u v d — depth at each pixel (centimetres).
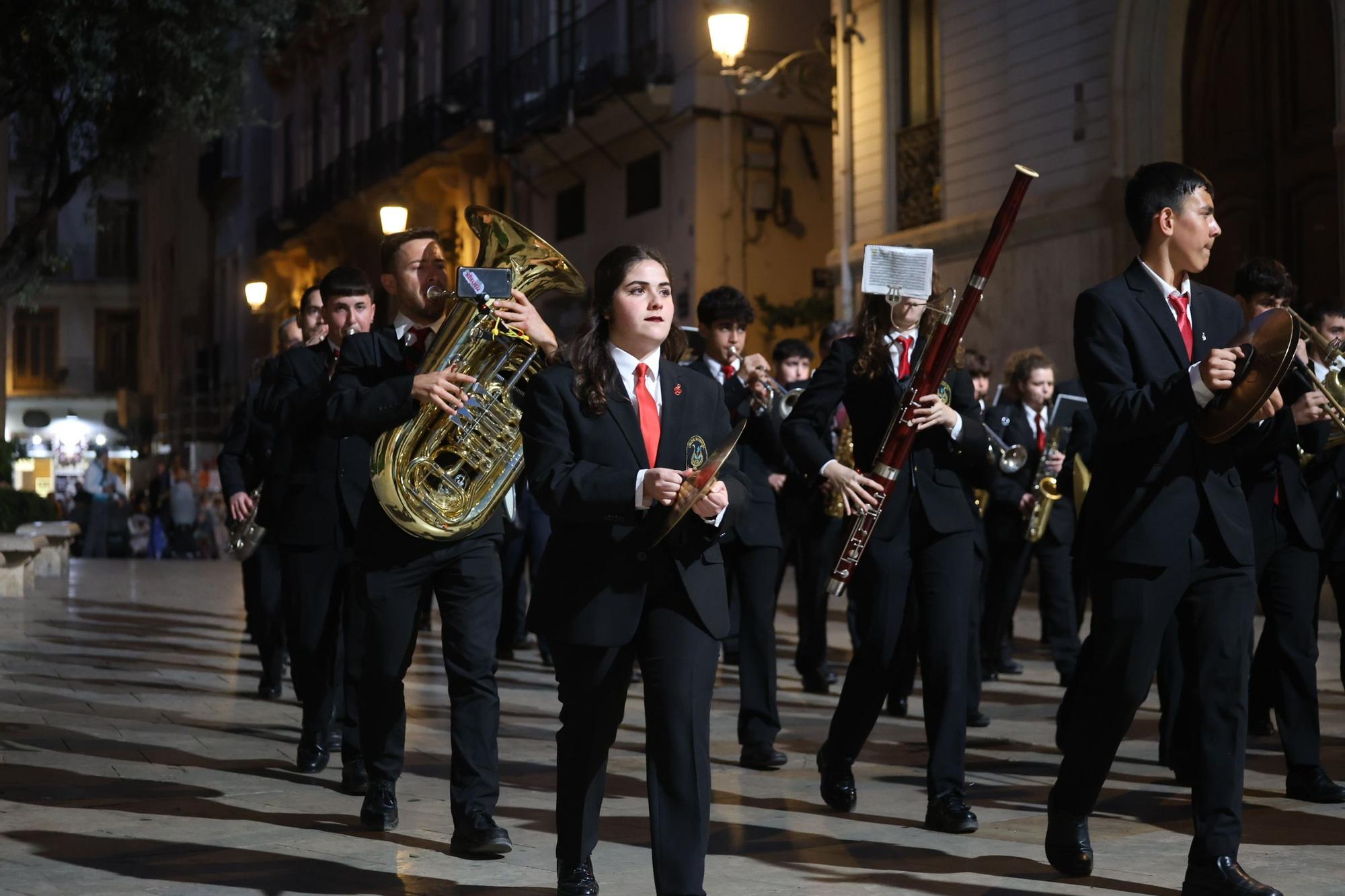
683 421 442
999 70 1831
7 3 1201
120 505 3009
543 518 1136
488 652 536
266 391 733
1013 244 1795
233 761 703
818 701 918
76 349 5538
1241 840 523
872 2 2058
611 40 2623
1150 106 1612
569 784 446
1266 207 1505
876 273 576
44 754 709
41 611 1491
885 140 2039
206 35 1270
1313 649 614
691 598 423
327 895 469
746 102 2433
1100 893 466
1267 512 612
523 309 520
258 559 950
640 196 2602
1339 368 599
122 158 1330
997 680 1009
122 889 472
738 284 2442
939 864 505
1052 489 929
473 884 483
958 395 591
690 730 423
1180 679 630
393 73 3603
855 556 566
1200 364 427
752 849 529
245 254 4631
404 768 691
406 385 523
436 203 3397
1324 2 1427
